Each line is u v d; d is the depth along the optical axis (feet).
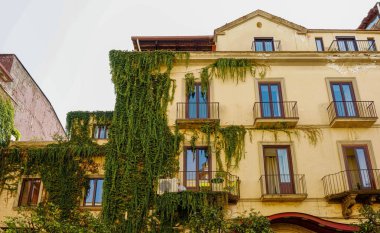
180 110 66.85
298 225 57.88
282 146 64.23
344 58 70.74
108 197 60.13
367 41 75.46
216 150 63.31
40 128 98.89
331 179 61.05
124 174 61.72
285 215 54.08
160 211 58.34
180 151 63.52
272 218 54.08
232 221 49.75
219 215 49.88
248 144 64.03
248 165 62.44
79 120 76.23
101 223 45.24
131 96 67.97
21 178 65.87
